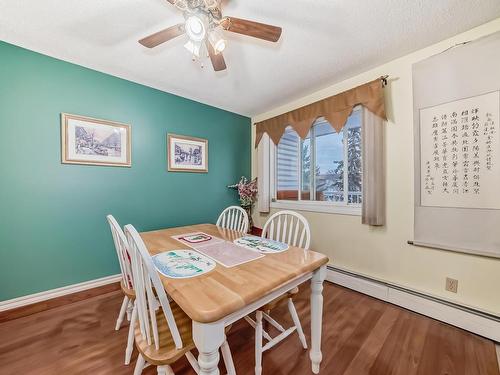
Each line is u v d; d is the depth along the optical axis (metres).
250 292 0.83
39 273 1.83
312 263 1.12
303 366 1.26
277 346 1.42
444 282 1.67
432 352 1.36
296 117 2.65
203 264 1.11
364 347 1.40
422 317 1.71
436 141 1.66
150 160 2.44
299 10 1.37
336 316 1.73
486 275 1.50
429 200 1.71
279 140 2.88
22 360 1.29
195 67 2.04
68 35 1.61
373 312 1.79
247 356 1.35
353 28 1.52
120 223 2.24
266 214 3.21
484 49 1.44
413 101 1.76
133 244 0.86
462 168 1.55
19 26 1.51
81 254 2.02
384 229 2.00
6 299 1.70
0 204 1.67
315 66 2.01
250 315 1.67
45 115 1.84
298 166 2.86
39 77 1.81
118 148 2.21
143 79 2.27
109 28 1.54
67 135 1.93
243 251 1.32
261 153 3.16
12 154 1.71
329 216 2.44
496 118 1.41
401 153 1.88
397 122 1.90
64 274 1.94
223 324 0.76
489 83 1.43
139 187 2.37
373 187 1.97
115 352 1.36
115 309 1.82
